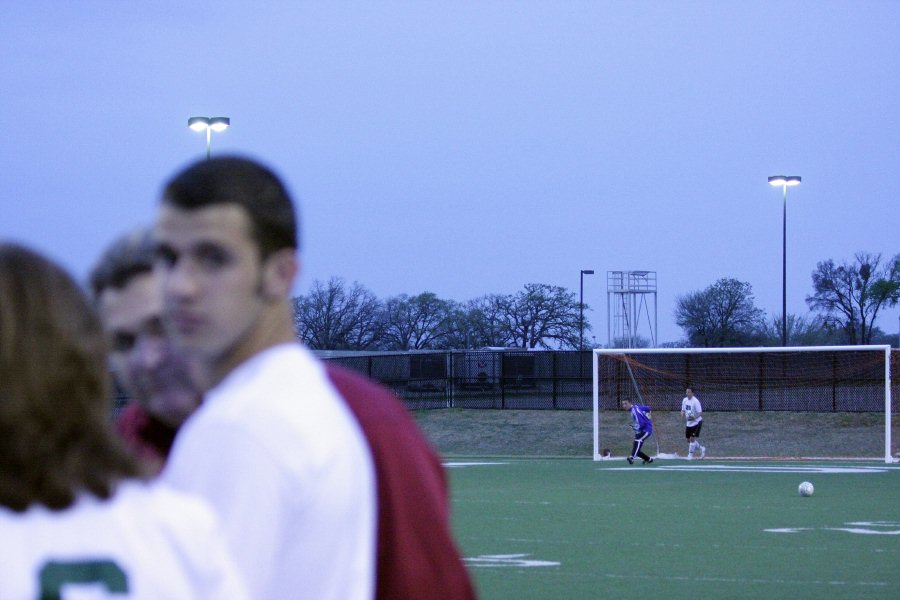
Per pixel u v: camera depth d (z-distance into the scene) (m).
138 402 4.21
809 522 17.69
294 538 2.71
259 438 2.71
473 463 35.59
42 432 2.12
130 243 4.01
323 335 78.44
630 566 12.88
